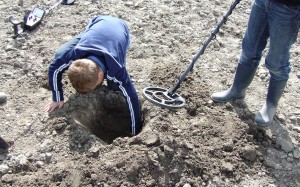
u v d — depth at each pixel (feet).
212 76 8.02
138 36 8.85
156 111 6.87
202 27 9.32
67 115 6.75
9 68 7.82
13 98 7.18
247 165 6.48
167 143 6.27
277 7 5.77
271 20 5.96
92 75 5.57
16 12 9.29
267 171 6.44
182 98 7.16
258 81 8.08
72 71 5.56
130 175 5.93
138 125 6.67
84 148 6.34
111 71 5.90
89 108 7.06
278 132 7.04
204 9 9.92
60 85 6.57
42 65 7.88
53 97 6.71
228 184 6.17
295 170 6.51
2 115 6.83
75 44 6.44
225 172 6.28
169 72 7.83
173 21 9.41
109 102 7.26
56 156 6.24
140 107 7.17
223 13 9.82
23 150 6.31
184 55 8.45
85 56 5.88
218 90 7.68
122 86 6.15
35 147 6.37
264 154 6.68
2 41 8.41
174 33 9.08
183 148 6.33
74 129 6.55
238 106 7.39
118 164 5.98
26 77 7.63
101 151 6.25
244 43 6.72
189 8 9.92
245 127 6.89
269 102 7.01
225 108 7.29
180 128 6.72
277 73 6.53
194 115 7.12
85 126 6.83
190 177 6.15
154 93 7.11
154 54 8.38
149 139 6.31
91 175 5.88
